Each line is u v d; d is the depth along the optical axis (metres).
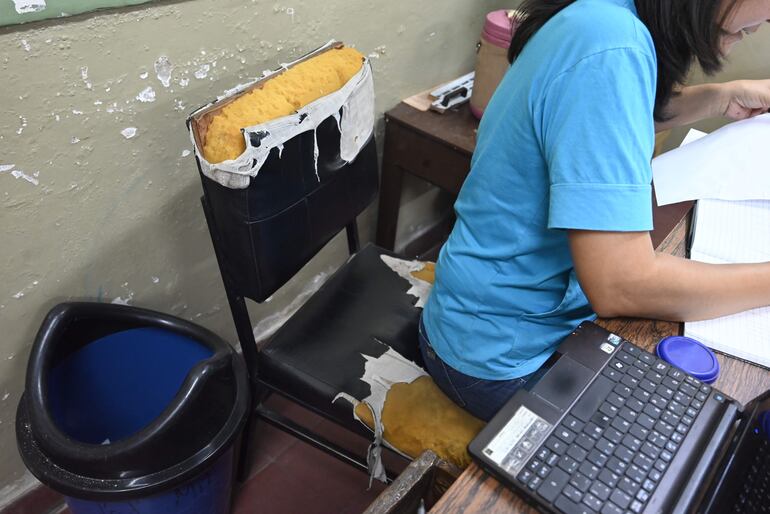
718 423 0.57
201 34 0.98
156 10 0.90
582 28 0.59
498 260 0.75
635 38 0.57
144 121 0.98
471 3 1.54
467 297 0.80
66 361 1.03
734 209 0.88
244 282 0.96
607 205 0.57
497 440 0.54
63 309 0.96
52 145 0.89
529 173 0.67
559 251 0.72
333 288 1.17
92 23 0.84
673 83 0.65
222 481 1.06
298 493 1.33
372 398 0.95
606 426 0.56
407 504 0.64
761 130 0.97
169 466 0.89
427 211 1.99
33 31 0.79
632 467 0.53
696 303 0.67
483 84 1.38
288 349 1.04
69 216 0.97
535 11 0.73
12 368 1.03
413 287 1.18
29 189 0.89
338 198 1.07
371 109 1.09
